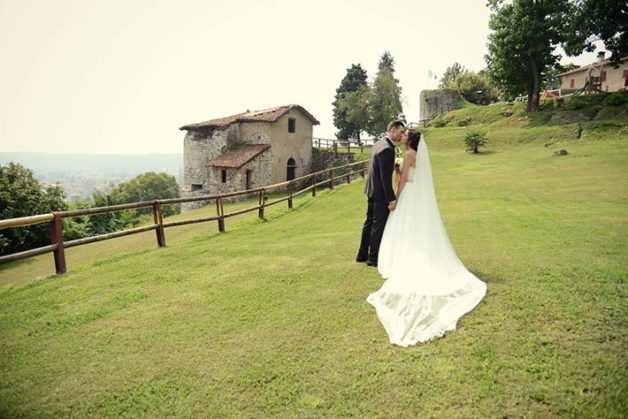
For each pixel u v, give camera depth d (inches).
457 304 159.6
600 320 139.2
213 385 127.1
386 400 113.8
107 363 142.7
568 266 191.6
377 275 212.1
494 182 616.7
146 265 270.1
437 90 2196.1
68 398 124.7
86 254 637.9
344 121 2432.3
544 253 219.3
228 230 456.8
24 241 960.3
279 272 231.6
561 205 383.6
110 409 119.0
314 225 450.0
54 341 160.7
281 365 134.9
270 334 155.9
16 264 689.6
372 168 220.1
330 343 145.9
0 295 221.9
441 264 182.2
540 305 153.8
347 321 161.2
